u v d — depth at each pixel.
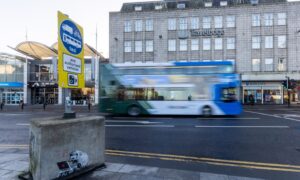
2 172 4.46
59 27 4.47
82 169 4.47
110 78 15.88
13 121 14.08
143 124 12.22
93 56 33.78
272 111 21.50
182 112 15.11
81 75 5.32
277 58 31.55
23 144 7.62
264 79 30.84
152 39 34.53
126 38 35.12
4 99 34.41
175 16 34.00
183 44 33.72
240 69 32.19
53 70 33.44
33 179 3.93
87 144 4.61
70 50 4.86
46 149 3.77
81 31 5.37
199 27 33.41
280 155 6.24
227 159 5.87
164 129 10.56
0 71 34.31
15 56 33.59
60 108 27.12
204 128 10.81
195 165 5.35
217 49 32.88
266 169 5.08
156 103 15.36
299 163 5.54
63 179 4.06
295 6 31.23
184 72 15.27
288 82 26.80
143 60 34.56
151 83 15.52
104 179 4.21
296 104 30.17
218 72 14.97
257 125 11.75
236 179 4.34
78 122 4.40
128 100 15.66
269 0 33.53
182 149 6.91
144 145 7.45
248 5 32.28
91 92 33.69
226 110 14.80
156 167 5.00
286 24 31.44
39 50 32.66
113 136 8.98
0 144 7.63
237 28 32.47
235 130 10.24
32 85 34.03
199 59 33.22
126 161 5.62
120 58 35.06
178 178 4.33
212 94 14.93
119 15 35.34
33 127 4.03
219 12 32.94
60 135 4.02
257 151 6.65
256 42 32.09
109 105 15.75
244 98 31.84
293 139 8.32
